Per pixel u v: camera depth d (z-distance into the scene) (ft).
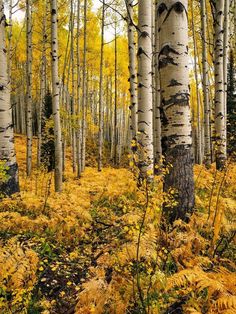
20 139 89.71
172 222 14.49
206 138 40.91
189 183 14.65
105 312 9.71
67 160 73.87
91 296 9.60
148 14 21.21
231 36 59.72
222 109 29.50
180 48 14.37
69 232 16.80
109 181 33.78
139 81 21.29
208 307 8.86
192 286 9.48
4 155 22.43
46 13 50.85
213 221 13.82
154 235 12.18
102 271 11.21
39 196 23.52
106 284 10.12
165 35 14.49
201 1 39.19
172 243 12.42
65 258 14.55
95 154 96.27
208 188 21.71
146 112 21.25
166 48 14.47
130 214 14.11
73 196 23.08
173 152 14.62
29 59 45.34
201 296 9.61
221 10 29.76
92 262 14.10
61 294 11.74
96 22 66.39
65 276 12.94
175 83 14.42
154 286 10.12
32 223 16.88
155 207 11.28
